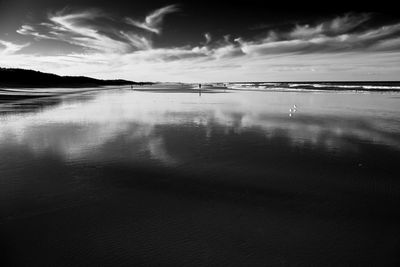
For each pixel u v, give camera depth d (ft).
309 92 163.43
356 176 22.49
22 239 13.66
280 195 19.02
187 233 14.30
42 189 19.61
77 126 45.19
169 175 22.74
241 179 21.90
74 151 29.81
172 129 43.01
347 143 33.76
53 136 37.24
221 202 17.94
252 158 27.50
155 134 39.19
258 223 15.38
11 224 15.05
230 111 66.69
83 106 79.30
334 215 16.28
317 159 27.25
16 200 17.90
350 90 176.04
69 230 14.49
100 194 18.94
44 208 16.87
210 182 21.29
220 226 15.02
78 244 13.28
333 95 130.93
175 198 18.49
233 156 28.22
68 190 19.54
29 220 15.44
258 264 11.97
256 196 18.88
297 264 11.98
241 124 47.80
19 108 72.13
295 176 22.58
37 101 95.40
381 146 32.09
